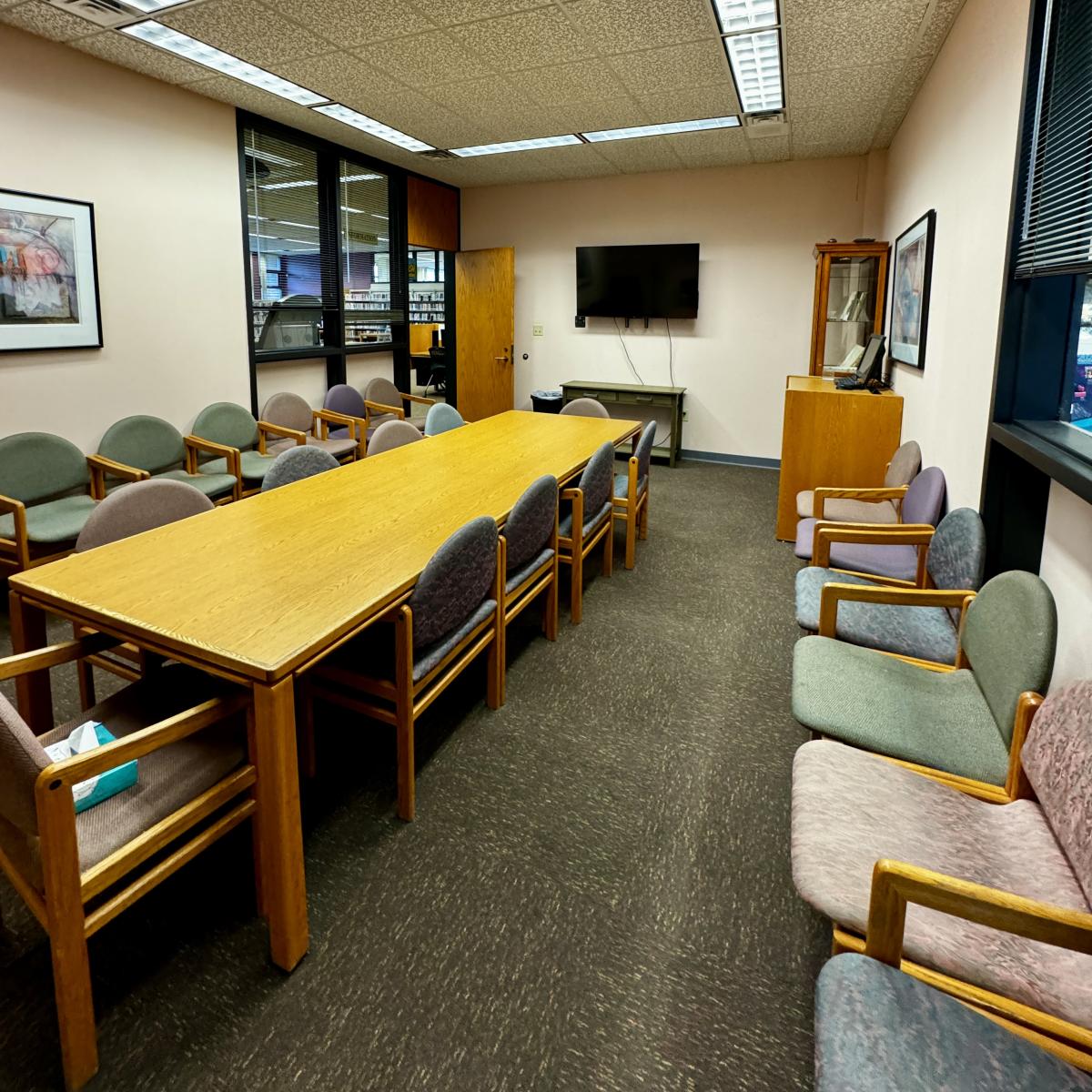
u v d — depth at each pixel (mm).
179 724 1290
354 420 5102
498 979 1474
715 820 1947
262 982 1458
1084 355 2027
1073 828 1160
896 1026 905
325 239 5449
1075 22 1790
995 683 1572
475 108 4477
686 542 4309
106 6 3105
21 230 3486
